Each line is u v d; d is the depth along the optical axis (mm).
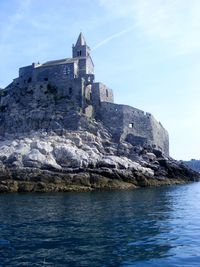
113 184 56906
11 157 57594
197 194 48438
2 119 79812
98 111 79375
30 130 75562
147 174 64438
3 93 87750
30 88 82750
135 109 79875
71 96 79000
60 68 82000
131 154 69000
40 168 55594
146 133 81438
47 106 78188
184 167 76312
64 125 73938
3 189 51469
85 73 84438
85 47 89625
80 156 58281
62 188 52812
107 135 74000
